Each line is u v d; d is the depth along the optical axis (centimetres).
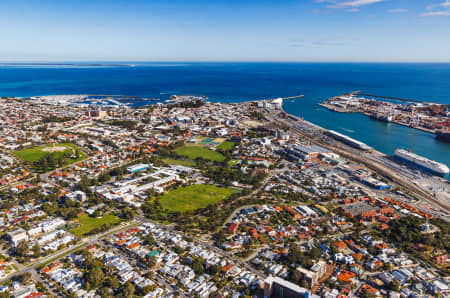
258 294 16638
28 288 16512
